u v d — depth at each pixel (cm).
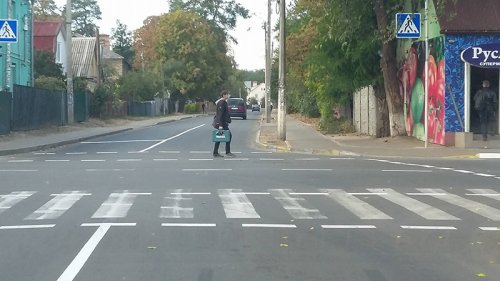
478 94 2275
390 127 2691
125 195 1284
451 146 2286
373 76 2759
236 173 1652
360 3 2500
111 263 779
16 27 2398
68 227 980
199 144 2762
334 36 2628
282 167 1794
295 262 790
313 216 1078
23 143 2611
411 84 2661
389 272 750
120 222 1016
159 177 1573
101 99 5000
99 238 908
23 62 3875
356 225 1010
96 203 1191
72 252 830
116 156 2175
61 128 3662
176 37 8425
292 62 4084
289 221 1035
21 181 1494
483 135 2278
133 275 730
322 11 2709
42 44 6134
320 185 1434
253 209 1137
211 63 8662
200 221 1029
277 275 733
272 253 832
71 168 1777
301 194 1306
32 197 1259
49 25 6253
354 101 3478
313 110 5269
